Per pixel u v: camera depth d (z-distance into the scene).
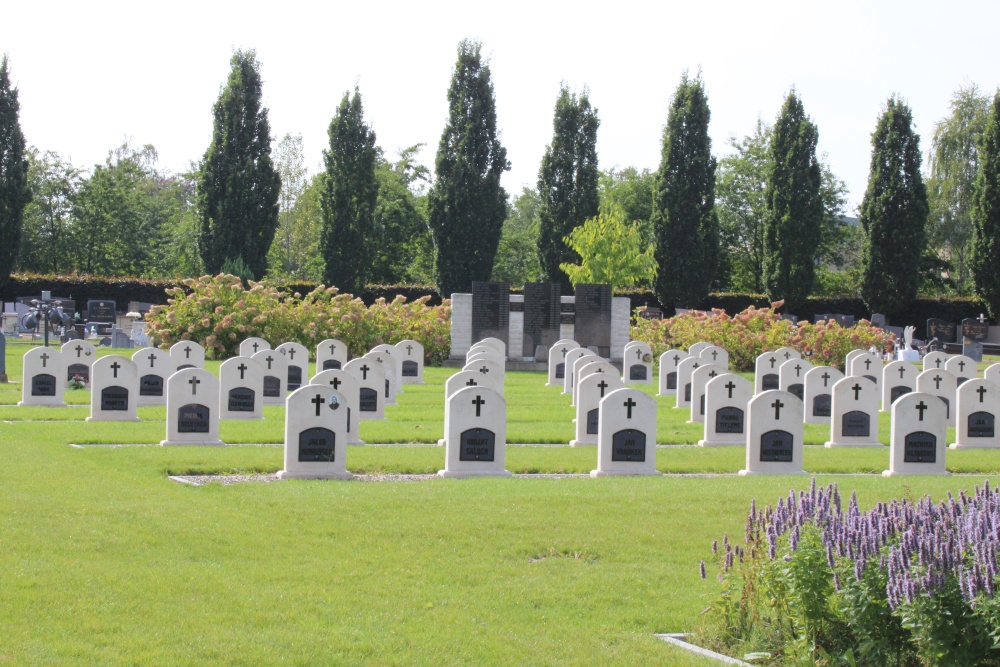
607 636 9.56
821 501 9.73
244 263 66.25
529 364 44.78
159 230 102.44
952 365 33.44
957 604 8.17
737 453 21.72
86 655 8.57
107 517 13.42
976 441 23.52
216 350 43.12
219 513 13.98
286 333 43.41
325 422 17.70
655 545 12.88
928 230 78.62
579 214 70.94
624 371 38.91
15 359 40.72
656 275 68.44
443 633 9.46
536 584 11.12
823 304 70.56
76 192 86.44
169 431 20.75
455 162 67.62
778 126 69.44
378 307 45.38
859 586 8.63
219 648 8.83
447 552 12.32
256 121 66.69
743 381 23.16
